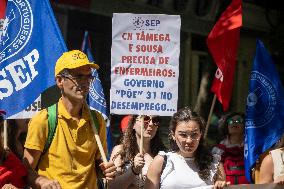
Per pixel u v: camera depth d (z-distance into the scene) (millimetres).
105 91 15719
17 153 6113
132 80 6191
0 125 4992
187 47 18188
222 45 8125
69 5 14977
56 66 5250
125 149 6488
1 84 5957
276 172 6105
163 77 6207
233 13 8172
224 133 7973
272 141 6730
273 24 20625
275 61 19953
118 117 14047
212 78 16156
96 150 5324
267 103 6816
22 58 5984
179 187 5453
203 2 18047
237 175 7637
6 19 6023
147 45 6207
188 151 5461
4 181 4848
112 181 5828
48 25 6000
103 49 15898
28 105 5926
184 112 5527
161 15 6195
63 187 5082
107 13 15945
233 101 19703
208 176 5547
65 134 5137
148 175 5566
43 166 5152
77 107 5188
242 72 20062
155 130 6535
